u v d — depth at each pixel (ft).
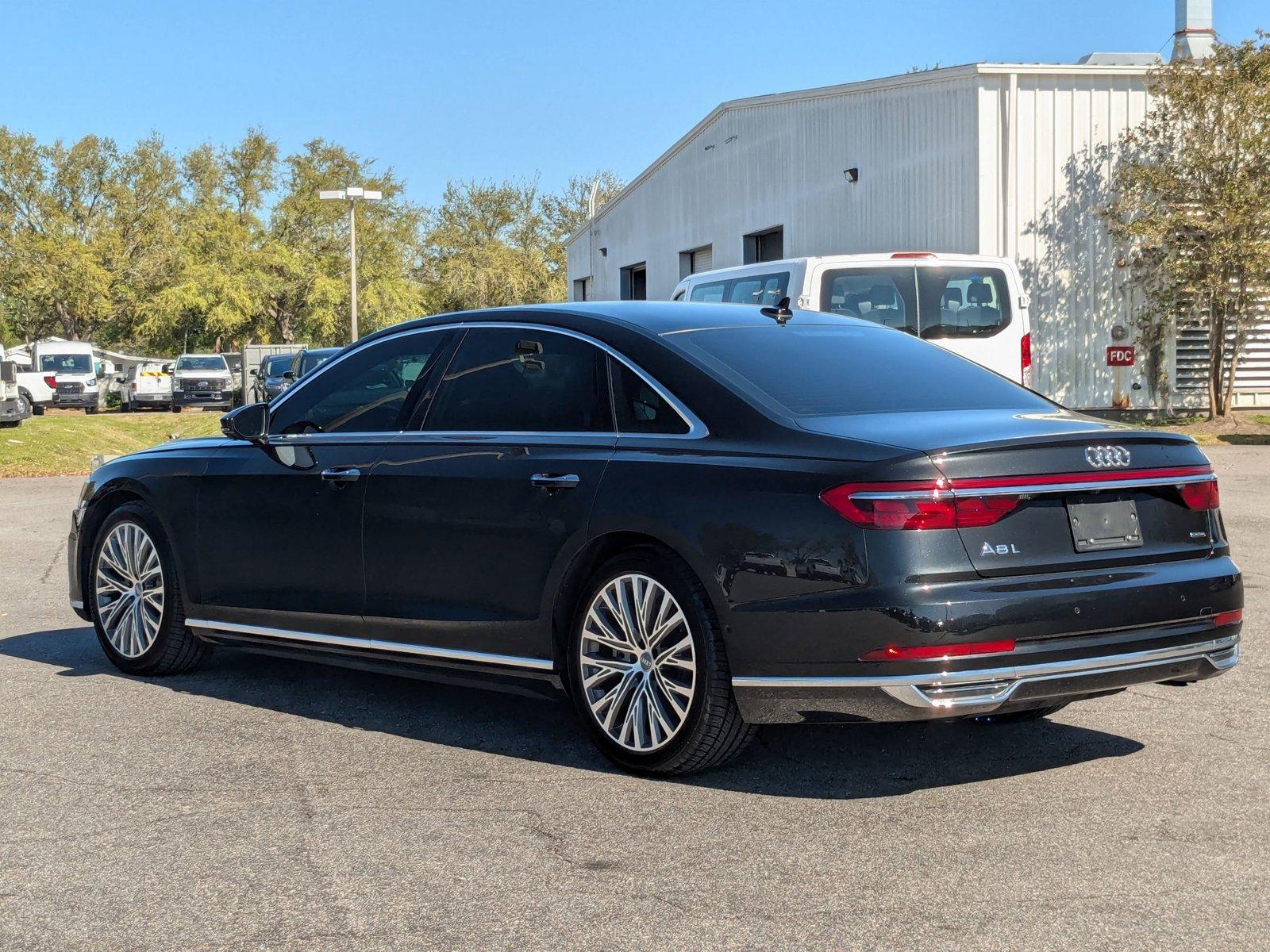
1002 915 11.14
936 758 16.07
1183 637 14.46
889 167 81.20
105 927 11.19
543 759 16.25
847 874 12.14
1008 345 40.55
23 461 72.02
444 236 272.92
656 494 14.90
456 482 16.85
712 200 106.32
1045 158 74.02
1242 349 77.56
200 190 253.03
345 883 12.13
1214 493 15.30
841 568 13.52
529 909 11.44
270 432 19.76
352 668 20.10
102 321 249.34
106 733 17.60
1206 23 91.56
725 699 14.52
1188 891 11.62
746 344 16.49
